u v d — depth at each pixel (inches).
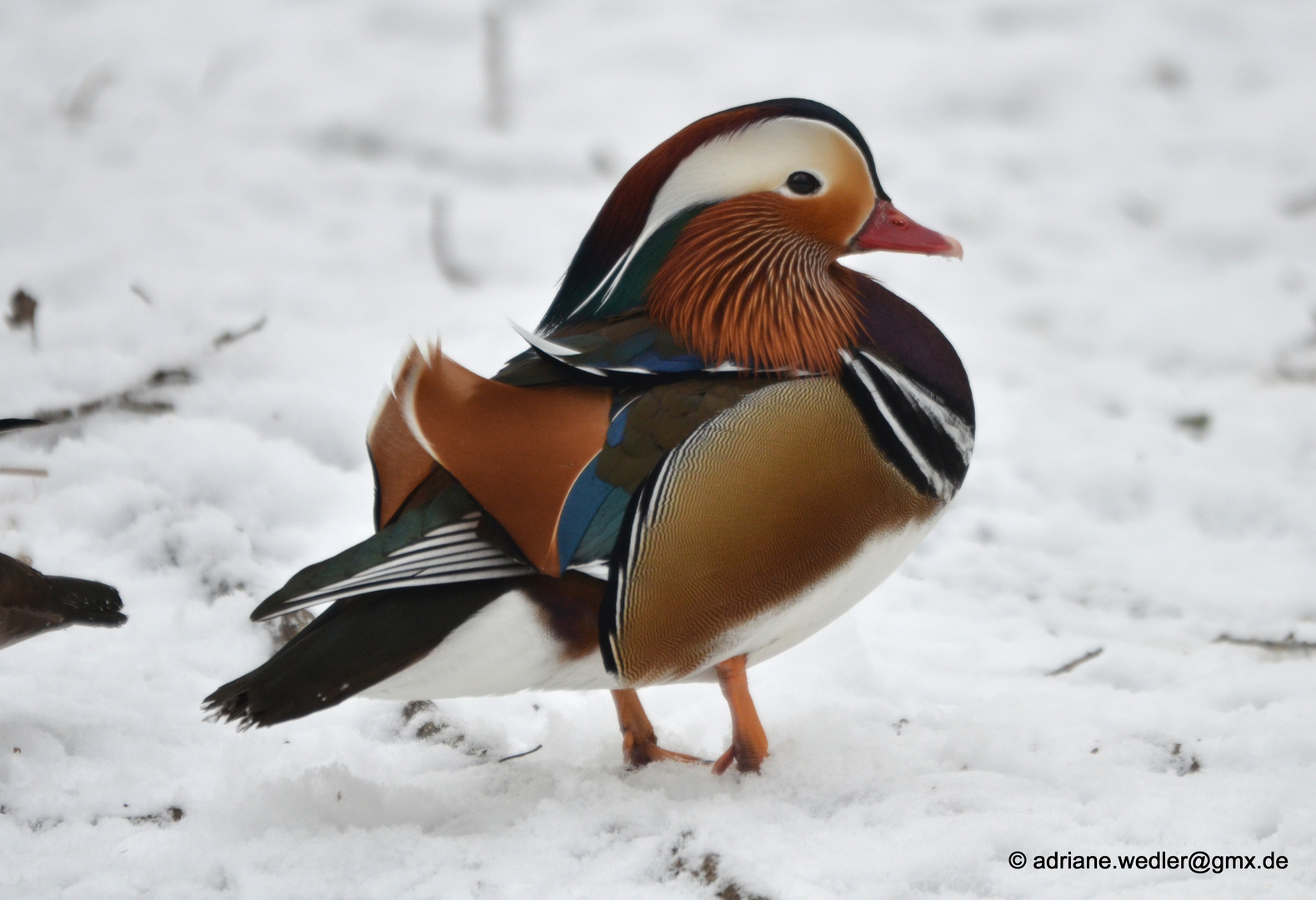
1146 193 631.2
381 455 227.0
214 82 687.1
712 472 219.8
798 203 242.7
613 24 775.7
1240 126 693.9
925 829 215.9
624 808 225.3
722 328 237.8
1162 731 264.5
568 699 290.8
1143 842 215.5
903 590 353.4
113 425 378.6
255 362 422.6
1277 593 358.3
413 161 623.2
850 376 236.1
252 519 350.3
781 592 227.0
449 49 742.5
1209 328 527.5
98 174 585.9
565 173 618.2
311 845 217.5
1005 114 702.5
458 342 457.4
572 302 253.6
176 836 223.6
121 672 281.7
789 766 239.9
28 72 696.4
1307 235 604.1
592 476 219.5
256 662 294.2
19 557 320.5
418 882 209.5
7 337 419.8
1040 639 329.4
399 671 213.3
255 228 549.0
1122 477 418.6
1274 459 437.1
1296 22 788.6
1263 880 204.1
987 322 525.0
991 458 430.6
